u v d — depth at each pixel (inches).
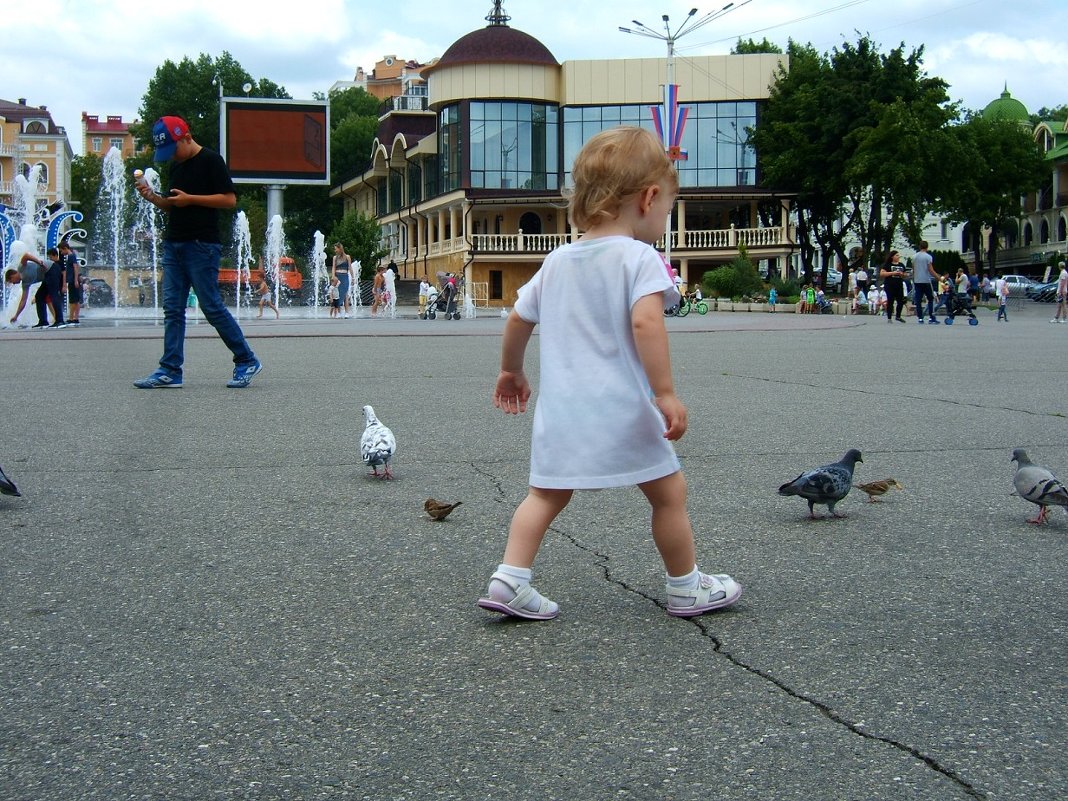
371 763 95.0
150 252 2011.6
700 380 440.5
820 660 119.1
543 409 132.4
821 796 88.0
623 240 129.6
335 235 2640.3
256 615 136.6
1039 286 2608.3
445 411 338.6
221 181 392.2
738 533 179.8
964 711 105.0
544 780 91.3
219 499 207.3
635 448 129.3
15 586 149.2
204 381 427.2
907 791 88.8
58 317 925.8
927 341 733.3
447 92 2397.9
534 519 133.2
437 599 143.2
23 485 219.5
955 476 229.5
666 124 1590.8
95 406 345.1
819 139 2194.9
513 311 137.9
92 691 111.8
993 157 2952.8
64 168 4434.1
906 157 2014.0
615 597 143.6
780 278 2154.3
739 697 108.7
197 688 112.5
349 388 404.2
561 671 116.3
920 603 140.4
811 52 2375.7
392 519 191.0
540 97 2379.4
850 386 415.8
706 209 2506.2
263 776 92.8
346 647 124.6
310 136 2164.1
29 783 91.9
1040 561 161.5
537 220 2450.8
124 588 148.3
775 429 299.7
